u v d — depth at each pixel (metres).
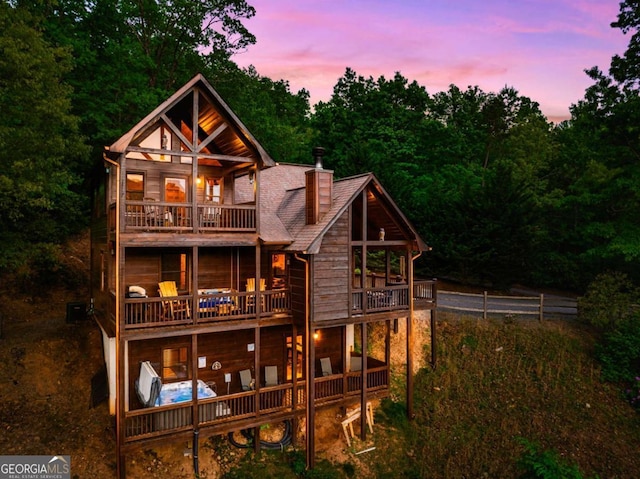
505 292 28.33
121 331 12.26
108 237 15.41
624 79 22.98
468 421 17.28
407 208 31.27
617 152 23.28
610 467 15.66
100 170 17.16
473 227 27.89
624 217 24.98
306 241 14.42
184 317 13.95
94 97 27.27
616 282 22.20
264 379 16.69
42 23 24.11
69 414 14.59
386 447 15.99
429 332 21.19
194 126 13.59
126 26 30.83
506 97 52.28
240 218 14.44
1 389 14.78
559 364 19.59
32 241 23.47
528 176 38.38
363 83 47.41
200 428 13.18
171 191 15.68
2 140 15.32
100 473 12.75
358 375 16.06
